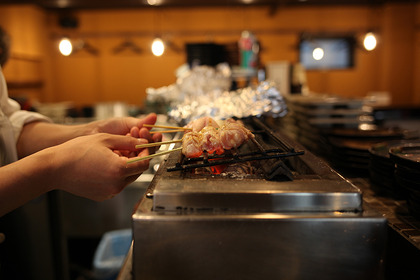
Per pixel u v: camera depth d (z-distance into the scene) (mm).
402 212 1040
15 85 7957
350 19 9352
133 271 767
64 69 9758
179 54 9602
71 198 2586
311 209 772
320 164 978
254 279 753
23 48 8242
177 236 747
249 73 3592
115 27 9539
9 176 836
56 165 870
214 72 2773
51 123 1522
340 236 739
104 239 2740
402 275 883
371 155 1252
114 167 863
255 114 1676
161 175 937
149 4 8773
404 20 9016
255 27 9422
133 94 9805
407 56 9133
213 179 879
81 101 9852
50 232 2301
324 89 9648
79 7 9109
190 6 9125
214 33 9453
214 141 997
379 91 9547
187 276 755
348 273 747
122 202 2613
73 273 2992
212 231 744
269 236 742
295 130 2318
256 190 779
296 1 8750
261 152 957
